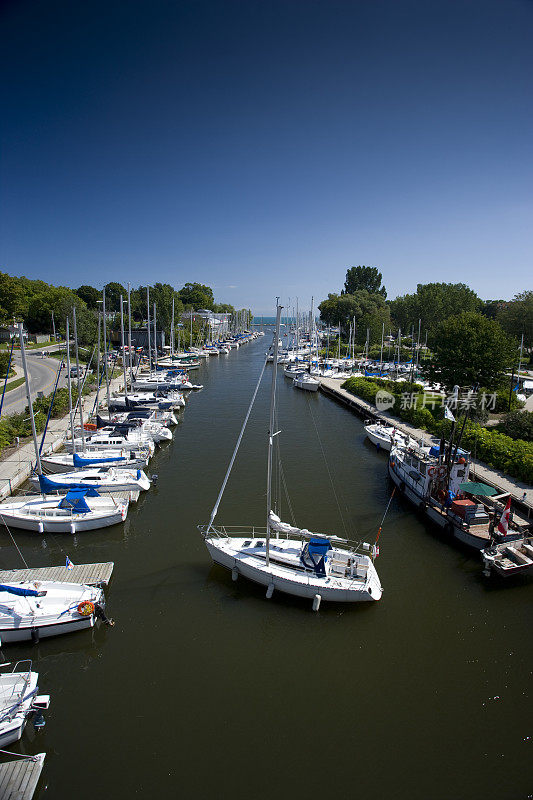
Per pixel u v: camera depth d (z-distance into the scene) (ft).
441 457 97.96
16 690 51.16
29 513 89.92
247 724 50.29
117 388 218.18
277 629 64.69
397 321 434.30
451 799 43.04
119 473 108.99
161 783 43.98
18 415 140.56
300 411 196.24
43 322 358.64
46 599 64.13
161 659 59.11
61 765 45.60
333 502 104.01
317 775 45.01
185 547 84.38
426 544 86.74
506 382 173.68
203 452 137.90
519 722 51.08
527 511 91.97
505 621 66.85
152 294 380.17
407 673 57.57
